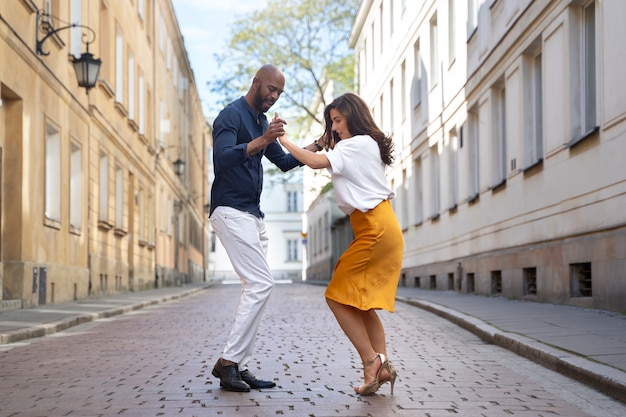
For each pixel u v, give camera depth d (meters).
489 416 5.18
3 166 14.15
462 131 20.75
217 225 6.19
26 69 14.41
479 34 18.78
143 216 29.39
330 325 11.70
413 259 27.81
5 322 11.20
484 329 9.70
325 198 53.69
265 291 6.11
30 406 5.52
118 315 14.43
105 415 5.17
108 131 22.08
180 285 40.31
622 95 10.94
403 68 29.86
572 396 5.91
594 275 11.88
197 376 6.77
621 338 8.13
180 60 45.75
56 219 16.62
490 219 18.02
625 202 10.84
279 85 6.27
